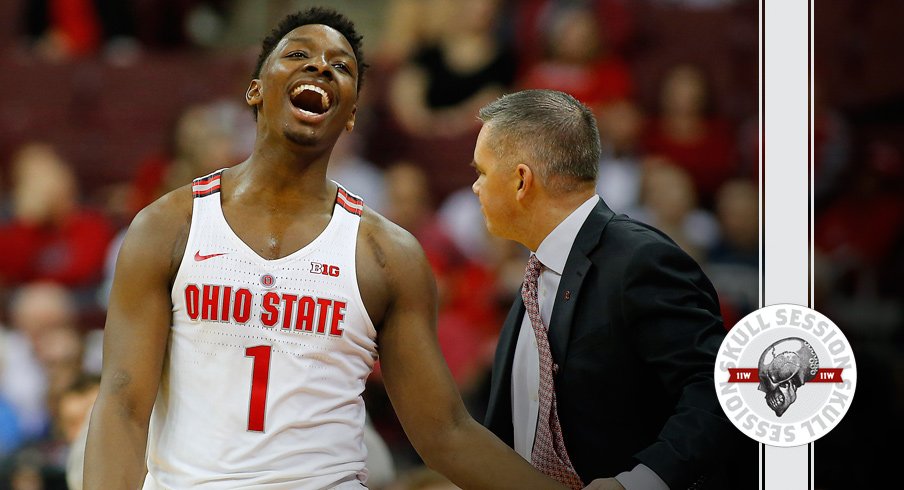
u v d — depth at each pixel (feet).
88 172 97.71
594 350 31.68
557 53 91.50
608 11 93.40
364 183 84.33
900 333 74.18
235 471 28.55
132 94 99.04
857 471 57.52
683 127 87.86
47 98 99.71
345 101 30.01
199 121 87.86
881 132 92.38
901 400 64.59
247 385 28.86
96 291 83.05
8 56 101.96
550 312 33.37
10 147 98.58
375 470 45.98
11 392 73.31
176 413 29.22
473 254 79.46
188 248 29.27
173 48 106.73
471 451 31.45
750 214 79.10
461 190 90.48
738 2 93.86
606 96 89.61
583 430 32.01
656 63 92.94
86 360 74.90
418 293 31.01
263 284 29.12
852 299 79.82
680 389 30.37
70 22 104.68
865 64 94.79
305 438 29.17
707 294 31.55
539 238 33.76
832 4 95.96
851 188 86.84
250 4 108.06
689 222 78.84
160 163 89.35
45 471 54.29
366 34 105.29
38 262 85.46
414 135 92.07
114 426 28.35
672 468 29.01
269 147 29.96
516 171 33.17
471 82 92.32
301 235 29.81
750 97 90.53
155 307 29.22
